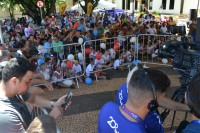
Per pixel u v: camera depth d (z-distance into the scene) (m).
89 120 4.86
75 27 12.24
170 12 31.66
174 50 3.05
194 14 15.16
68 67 7.02
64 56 8.10
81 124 4.71
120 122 1.55
